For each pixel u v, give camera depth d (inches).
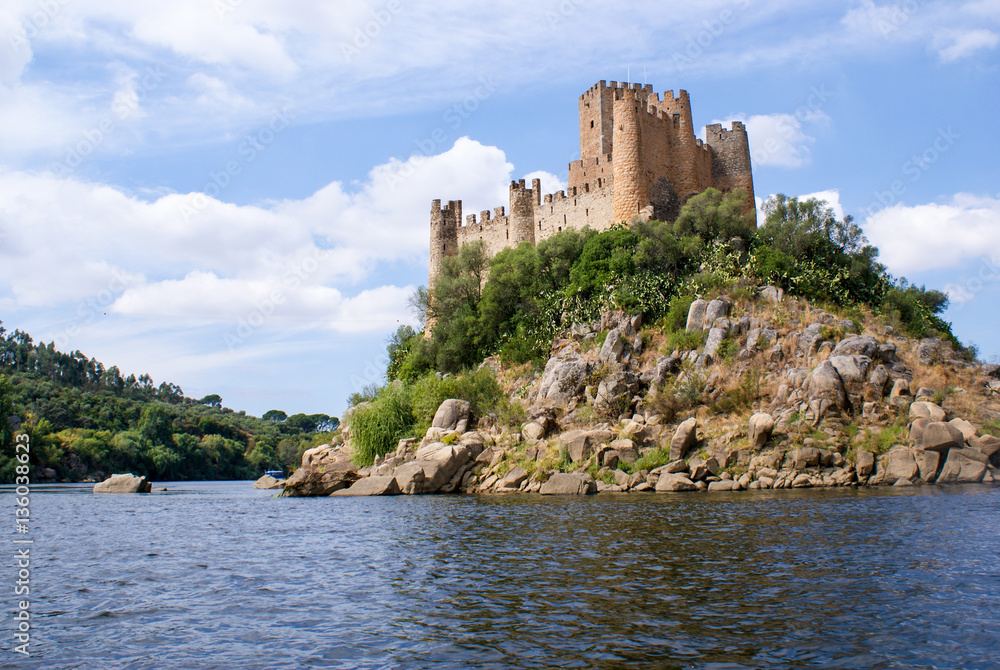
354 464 2479.1
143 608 709.3
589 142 3516.2
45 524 1469.0
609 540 1013.2
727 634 571.8
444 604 687.1
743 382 2111.2
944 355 2208.4
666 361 2299.5
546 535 1085.1
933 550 886.4
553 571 818.2
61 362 6683.1
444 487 2030.0
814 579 745.6
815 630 579.5
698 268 2723.9
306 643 579.8
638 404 2198.6
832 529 1056.2
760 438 1847.9
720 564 828.6
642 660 516.4
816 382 1923.0
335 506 1728.6
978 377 2129.7
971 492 1510.8
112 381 7278.5
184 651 567.8
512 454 2086.6
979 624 590.9
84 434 4591.5
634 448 1948.8
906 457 1742.1
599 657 524.1
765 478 1750.7
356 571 871.7
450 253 3971.5
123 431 5128.0
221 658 548.7
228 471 5797.2
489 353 3093.0
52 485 3526.1
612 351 2452.0
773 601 664.4
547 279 3100.4
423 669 512.1
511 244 3629.4
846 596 679.1
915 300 2704.2
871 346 2025.1
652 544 969.5
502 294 3137.3
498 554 941.2
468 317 3176.7
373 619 645.3
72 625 651.5
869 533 1015.0
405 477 2025.1
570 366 2410.2
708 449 1908.2
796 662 510.3
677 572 791.7
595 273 2851.9
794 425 1873.8
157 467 4884.4
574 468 1936.5
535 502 1598.2
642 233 2888.8
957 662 509.4
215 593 769.6
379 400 2600.9
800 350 2134.6
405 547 1033.5
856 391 1910.7
